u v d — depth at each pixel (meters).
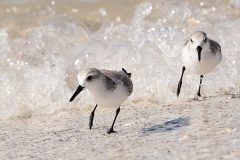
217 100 12.68
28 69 15.18
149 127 10.71
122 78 10.52
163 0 20.91
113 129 10.98
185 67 13.09
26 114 13.31
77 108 13.45
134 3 20.88
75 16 19.73
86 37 18.30
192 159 8.29
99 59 16.22
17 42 17.66
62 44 17.73
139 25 18.25
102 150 9.48
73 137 10.69
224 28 17.34
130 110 12.62
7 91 14.05
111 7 20.59
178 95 13.24
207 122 10.45
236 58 15.12
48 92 14.04
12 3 20.33
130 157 8.84
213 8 20.47
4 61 16.12
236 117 10.69
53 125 12.03
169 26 17.78
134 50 15.55
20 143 10.65
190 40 12.44
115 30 18.14
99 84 10.13
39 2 20.52
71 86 14.66
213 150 8.59
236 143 8.84
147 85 14.02
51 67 15.00
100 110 13.03
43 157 9.45
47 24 18.91
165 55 15.35
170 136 9.82
